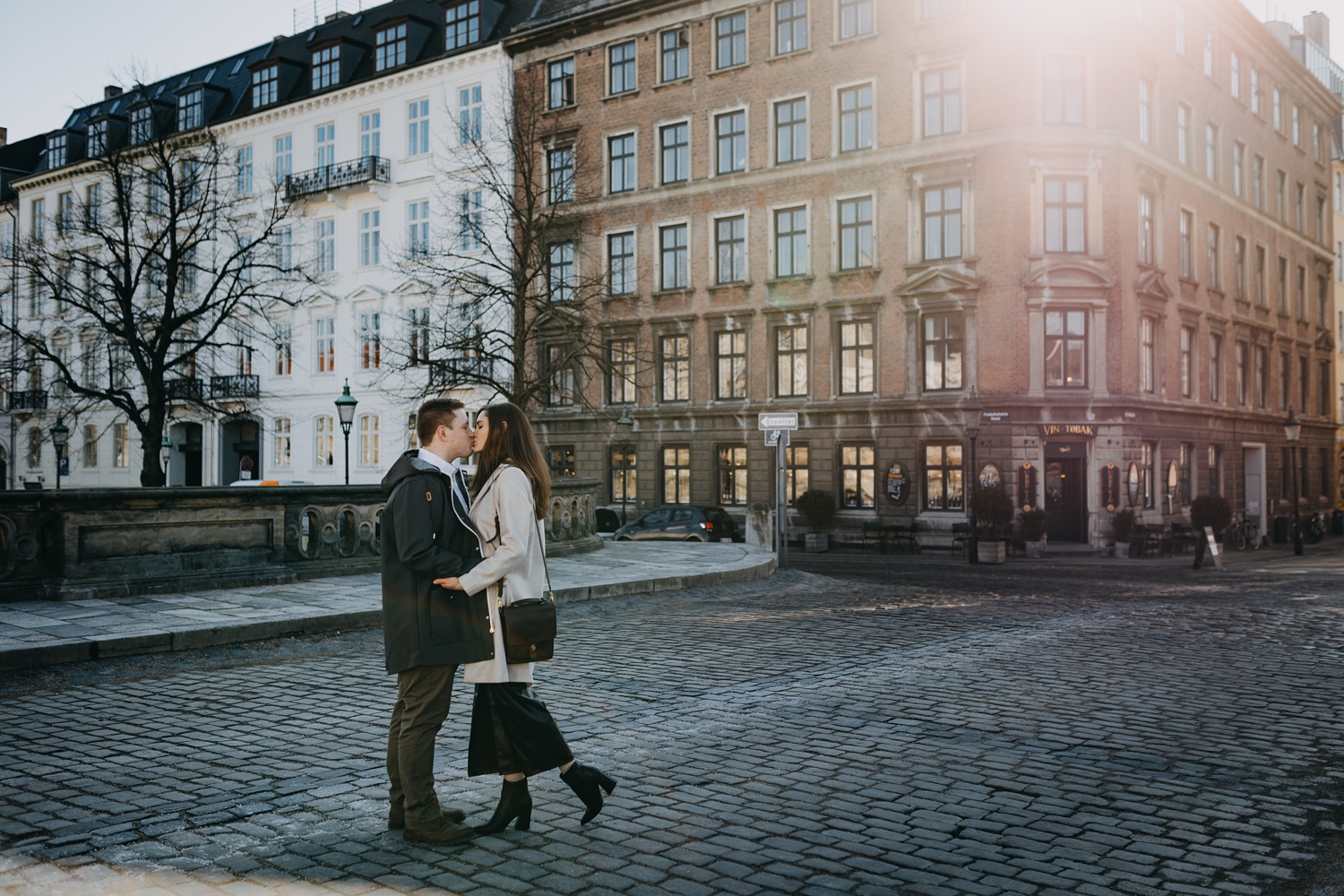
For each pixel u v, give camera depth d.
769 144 33.91
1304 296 46.22
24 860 4.40
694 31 35.44
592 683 8.46
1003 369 29.56
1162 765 6.10
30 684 8.27
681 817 5.07
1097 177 29.94
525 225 31.73
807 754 6.30
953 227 30.66
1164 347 32.75
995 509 26.61
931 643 10.70
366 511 14.86
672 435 35.72
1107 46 30.02
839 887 4.22
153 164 41.59
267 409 41.31
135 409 28.41
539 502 4.84
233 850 4.55
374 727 6.90
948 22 30.52
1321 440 47.84
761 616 12.83
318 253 44.38
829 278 32.59
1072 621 12.68
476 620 4.63
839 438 32.25
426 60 41.00
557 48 38.31
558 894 4.10
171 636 9.62
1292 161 44.94
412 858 4.46
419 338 40.62
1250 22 39.34
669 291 35.88
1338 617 13.20
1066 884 4.28
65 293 36.78
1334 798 5.50
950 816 5.14
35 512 11.77
